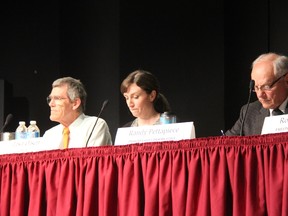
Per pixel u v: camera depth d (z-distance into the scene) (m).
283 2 5.69
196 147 2.46
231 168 2.38
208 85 5.89
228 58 5.91
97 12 6.00
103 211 2.60
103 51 5.91
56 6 6.09
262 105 3.35
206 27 5.98
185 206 2.45
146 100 3.67
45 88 6.00
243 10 5.91
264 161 2.34
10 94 5.78
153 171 2.53
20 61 6.03
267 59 3.21
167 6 6.02
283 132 2.32
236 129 3.49
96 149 2.67
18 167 2.85
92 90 5.91
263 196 2.32
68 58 6.04
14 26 6.07
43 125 5.93
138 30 5.94
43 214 2.78
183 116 5.89
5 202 2.85
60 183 2.71
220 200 2.37
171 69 5.95
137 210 2.52
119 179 2.60
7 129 5.66
